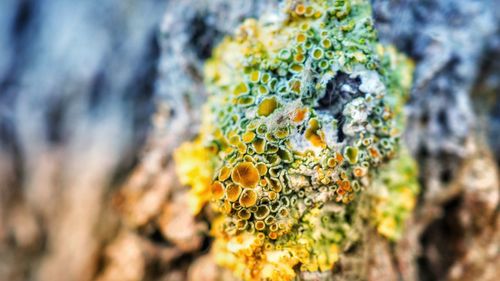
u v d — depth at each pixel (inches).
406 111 3.0
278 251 2.5
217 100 3.0
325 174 2.5
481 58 3.2
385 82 2.8
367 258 2.8
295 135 2.5
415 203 3.1
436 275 3.2
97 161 4.0
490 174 3.2
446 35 3.2
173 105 3.4
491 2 3.2
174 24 3.2
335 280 2.7
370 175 2.7
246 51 2.8
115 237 3.8
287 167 2.5
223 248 2.8
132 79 4.0
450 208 3.2
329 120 2.6
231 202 2.5
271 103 2.6
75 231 4.0
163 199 3.4
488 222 3.2
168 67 3.4
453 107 3.2
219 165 2.7
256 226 2.5
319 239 2.6
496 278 3.1
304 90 2.6
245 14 3.0
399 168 3.0
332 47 2.6
